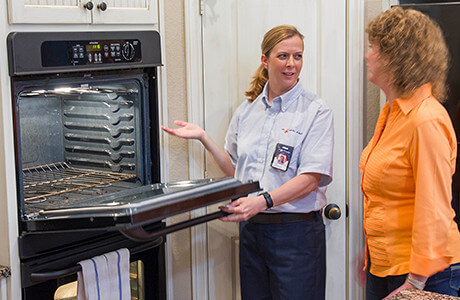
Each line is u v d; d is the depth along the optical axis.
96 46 2.05
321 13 2.64
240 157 2.48
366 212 2.05
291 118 2.38
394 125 1.89
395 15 1.87
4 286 1.88
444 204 1.76
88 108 2.26
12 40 1.79
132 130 2.35
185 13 2.54
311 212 2.41
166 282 2.59
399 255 1.93
